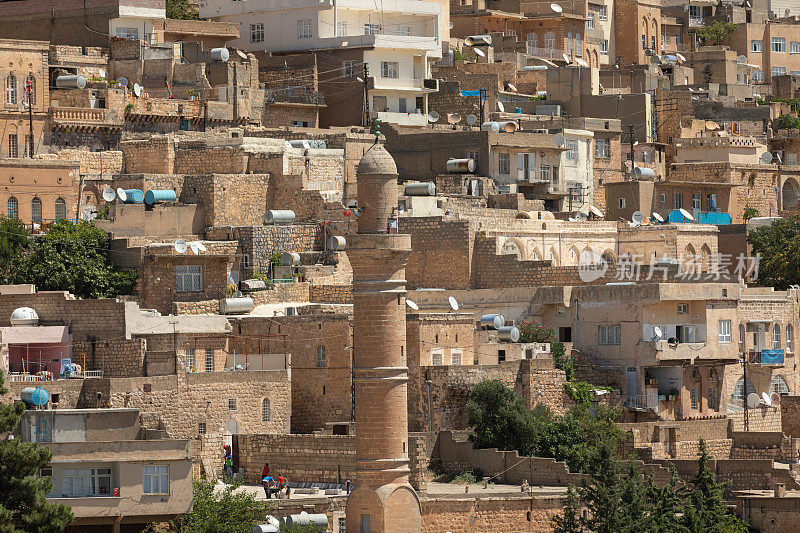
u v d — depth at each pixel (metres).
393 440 150.12
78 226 195.12
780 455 180.62
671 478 166.50
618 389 186.62
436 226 199.50
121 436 154.25
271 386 171.38
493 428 169.50
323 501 154.00
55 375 172.88
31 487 139.50
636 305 187.38
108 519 147.75
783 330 199.25
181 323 176.50
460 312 188.50
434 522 155.12
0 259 190.62
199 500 150.25
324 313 180.12
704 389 190.62
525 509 158.62
